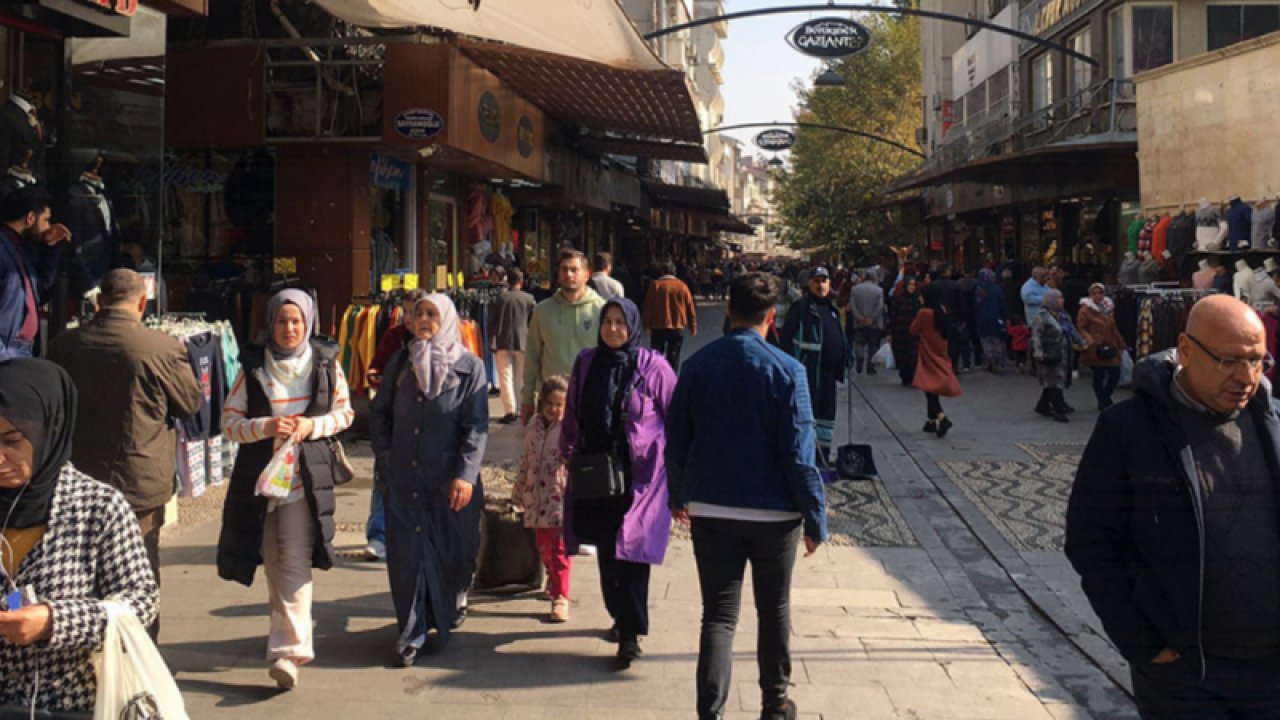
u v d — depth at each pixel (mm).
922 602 6633
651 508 5453
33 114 7371
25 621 2893
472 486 5531
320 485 5176
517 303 13148
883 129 47594
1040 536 8156
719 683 4434
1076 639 5949
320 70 11859
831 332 9930
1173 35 21688
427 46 11727
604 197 23172
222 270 12172
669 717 4895
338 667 5465
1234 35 21688
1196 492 3125
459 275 16359
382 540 7379
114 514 3150
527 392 7508
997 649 5832
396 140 11789
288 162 12023
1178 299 14633
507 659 5594
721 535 4559
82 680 3127
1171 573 3139
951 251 38062
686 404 4668
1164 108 17047
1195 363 3154
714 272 51844
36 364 3043
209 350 8320
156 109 8125
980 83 32594
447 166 14883
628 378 5590
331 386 5285
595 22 12898
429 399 5547
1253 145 14945
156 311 8258
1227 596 3123
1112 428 3287
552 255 23797
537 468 6258
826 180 47844
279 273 11812
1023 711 5008
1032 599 6648
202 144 11836
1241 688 3158
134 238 8031
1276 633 3125
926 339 12453
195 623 6059
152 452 4941
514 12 11914
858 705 5043
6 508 3008
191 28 11984
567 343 7352
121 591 3123
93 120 7746
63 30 7547
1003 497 9375
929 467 10625
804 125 33094
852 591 6836
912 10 20438
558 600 6211
